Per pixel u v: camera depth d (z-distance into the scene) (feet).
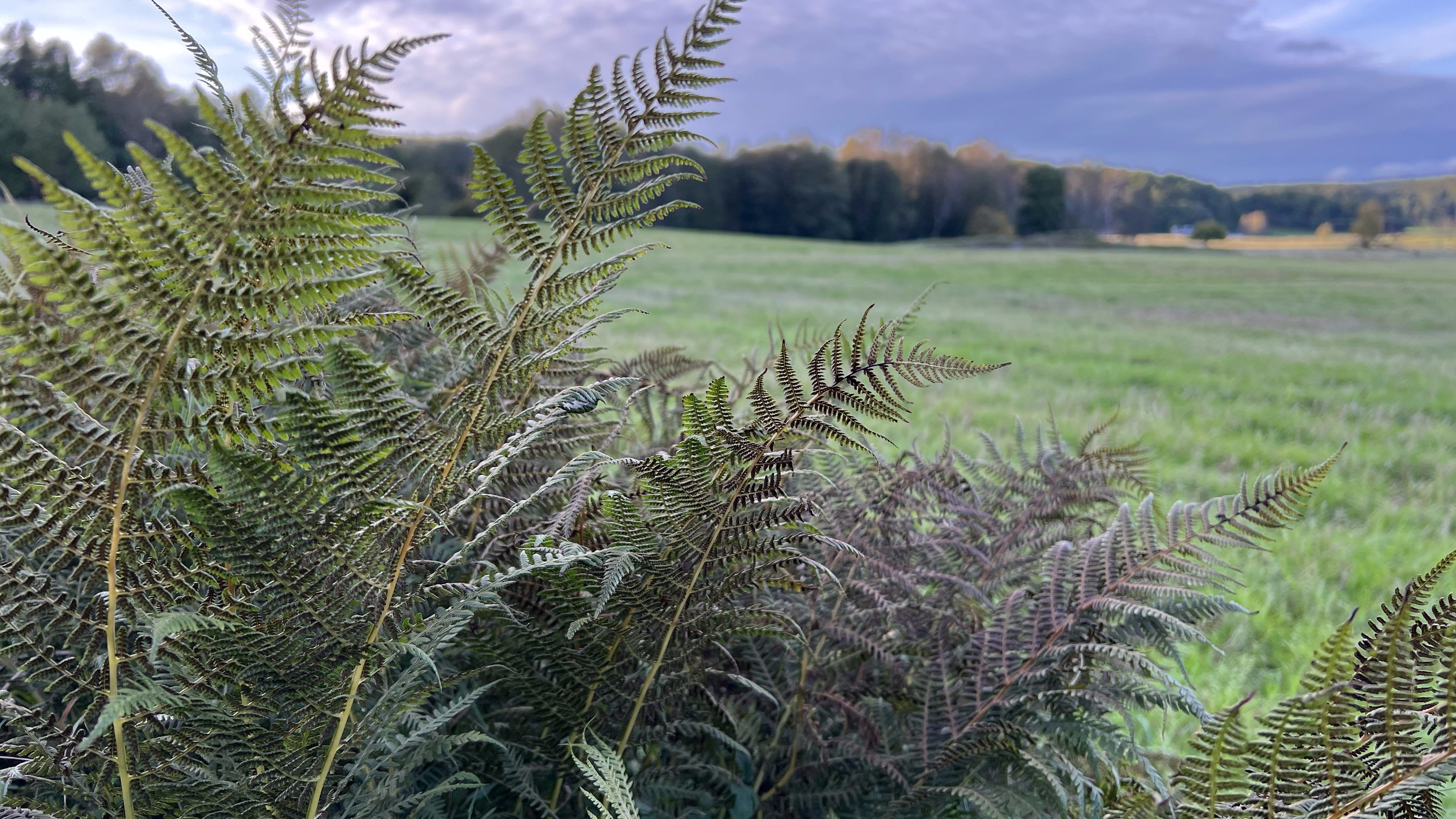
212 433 2.57
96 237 2.26
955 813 4.51
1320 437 27.20
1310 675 3.21
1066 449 6.18
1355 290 116.88
